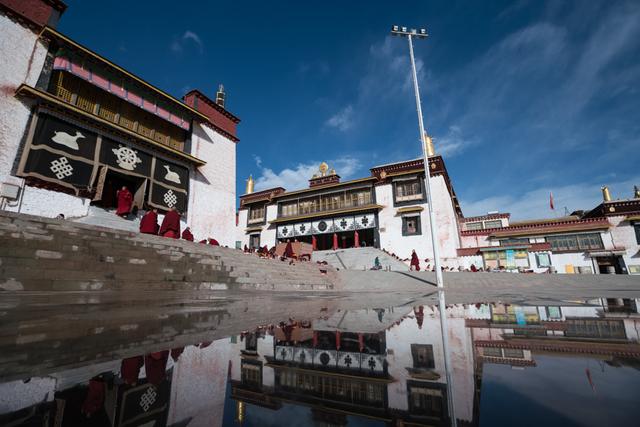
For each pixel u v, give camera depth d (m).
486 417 0.45
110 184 15.15
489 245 28.64
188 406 0.58
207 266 9.16
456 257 23.83
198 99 21.20
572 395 0.58
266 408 0.56
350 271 16.94
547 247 24.92
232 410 0.56
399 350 1.16
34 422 0.45
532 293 7.07
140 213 15.55
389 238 26.39
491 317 2.37
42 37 13.09
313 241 29.64
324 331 1.68
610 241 25.00
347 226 28.50
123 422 0.47
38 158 11.84
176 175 17.91
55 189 12.30
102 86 14.59
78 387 0.71
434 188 25.80
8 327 1.83
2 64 11.77
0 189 10.89
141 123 16.75
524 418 0.44
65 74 13.62
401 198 26.98
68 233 6.98
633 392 0.59
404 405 0.55
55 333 1.62
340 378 0.81
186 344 1.32
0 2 12.06
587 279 14.39
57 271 5.81
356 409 0.55
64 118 12.88
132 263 7.42
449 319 2.24
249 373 0.87
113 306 3.46
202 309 3.19
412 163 27.17
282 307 3.46
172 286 7.52
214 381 0.79
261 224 33.56
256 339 1.44
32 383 0.74
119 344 1.31
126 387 0.72
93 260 6.74
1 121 11.30
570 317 2.31
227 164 22.03
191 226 18.48
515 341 1.31
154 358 1.05
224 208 20.98
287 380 0.79
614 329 1.64
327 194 30.73
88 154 13.50
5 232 5.83
